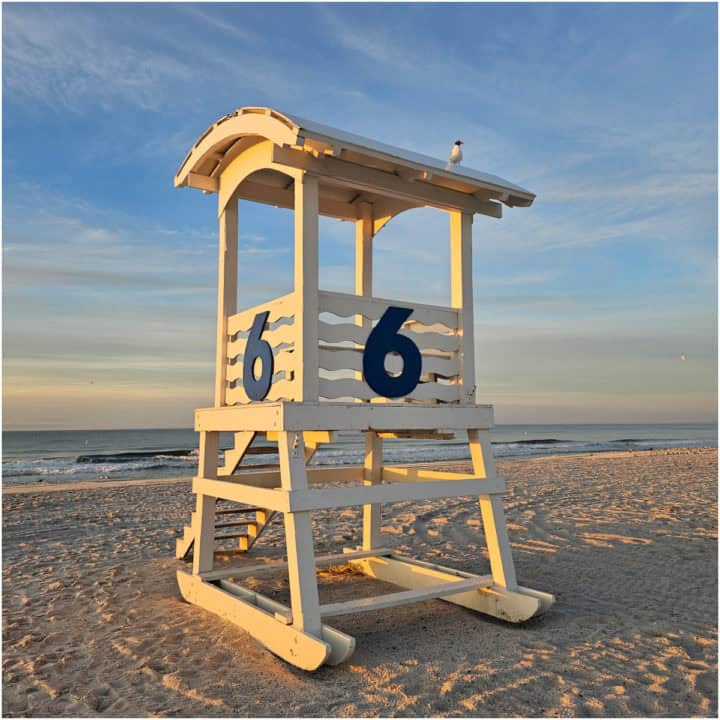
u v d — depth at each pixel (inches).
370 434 261.1
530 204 228.4
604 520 375.9
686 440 2075.5
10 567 275.3
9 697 144.4
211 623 196.4
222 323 232.4
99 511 442.0
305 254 183.9
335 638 157.2
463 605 212.8
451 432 224.5
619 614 201.9
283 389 188.4
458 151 202.7
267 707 137.2
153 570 269.9
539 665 159.6
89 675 156.3
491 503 209.3
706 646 173.3
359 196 260.8
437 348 211.6
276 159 181.8
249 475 242.1
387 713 134.0
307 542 169.2
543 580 245.3
